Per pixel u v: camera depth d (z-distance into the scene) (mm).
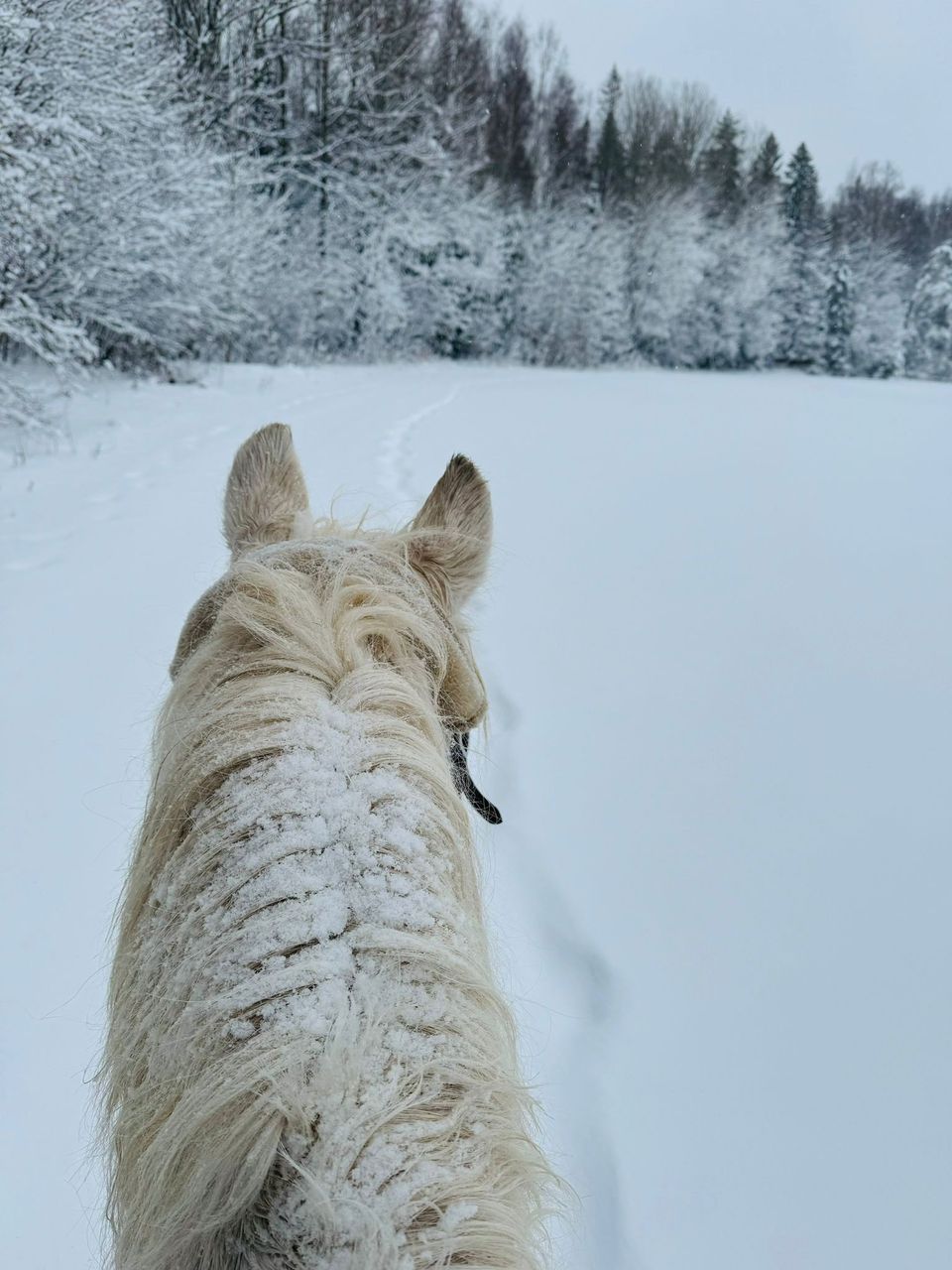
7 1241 1575
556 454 10125
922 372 52219
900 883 2729
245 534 1373
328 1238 588
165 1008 753
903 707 3965
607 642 4578
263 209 18234
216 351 16188
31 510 5695
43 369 10828
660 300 38625
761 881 2715
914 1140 1893
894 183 73188
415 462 8008
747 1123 1916
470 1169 632
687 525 7250
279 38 22844
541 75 43094
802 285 47625
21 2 7820
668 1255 1644
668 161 47656
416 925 747
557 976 2303
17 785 2770
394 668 1017
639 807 3072
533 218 32812
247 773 836
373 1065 655
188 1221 631
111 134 9953
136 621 4016
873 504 8578
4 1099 1815
